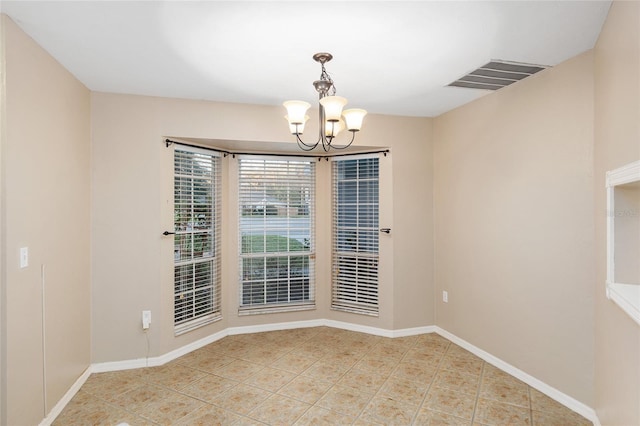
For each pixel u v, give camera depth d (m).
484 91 3.05
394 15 1.86
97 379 2.84
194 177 3.49
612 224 1.86
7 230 1.88
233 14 1.85
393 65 2.51
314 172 4.13
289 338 3.74
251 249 3.96
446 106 3.49
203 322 3.54
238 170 3.90
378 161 3.88
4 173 1.86
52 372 2.32
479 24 1.96
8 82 1.89
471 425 2.22
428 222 3.88
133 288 3.05
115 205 3.01
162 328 3.14
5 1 1.73
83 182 2.82
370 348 3.46
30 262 2.09
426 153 3.87
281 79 2.78
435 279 3.89
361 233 3.99
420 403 2.48
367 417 2.32
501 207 2.98
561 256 2.46
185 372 2.96
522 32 2.05
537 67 2.54
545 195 2.58
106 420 2.30
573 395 2.38
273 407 2.44
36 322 2.14
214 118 3.29
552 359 2.53
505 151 2.94
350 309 4.00
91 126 2.96
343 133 3.62
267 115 3.44
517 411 2.37
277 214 4.04
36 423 2.13
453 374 2.91
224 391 2.65
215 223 3.74
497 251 3.03
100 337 2.98
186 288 3.44
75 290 2.67
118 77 2.70
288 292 4.09
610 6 1.81
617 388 1.81
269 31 2.03
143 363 3.06
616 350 1.83
